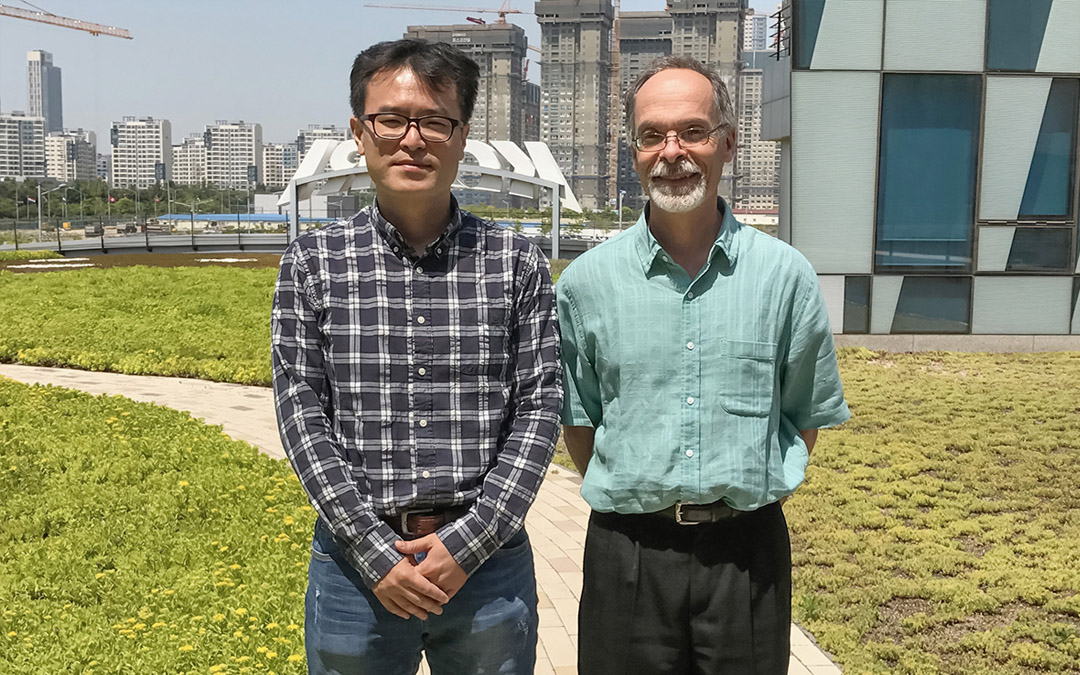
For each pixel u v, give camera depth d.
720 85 2.29
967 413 7.65
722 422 2.26
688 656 2.35
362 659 2.13
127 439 6.21
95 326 11.99
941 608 4.00
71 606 3.58
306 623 2.23
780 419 2.45
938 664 3.50
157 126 180.75
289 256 2.13
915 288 10.68
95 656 3.14
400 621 2.14
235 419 7.77
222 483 5.18
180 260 29.30
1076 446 6.57
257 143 178.50
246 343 10.72
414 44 2.10
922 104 10.42
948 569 4.41
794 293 2.32
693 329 2.26
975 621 3.92
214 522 4.59
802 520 5.12
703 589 2.28
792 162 10.51
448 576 2.03
